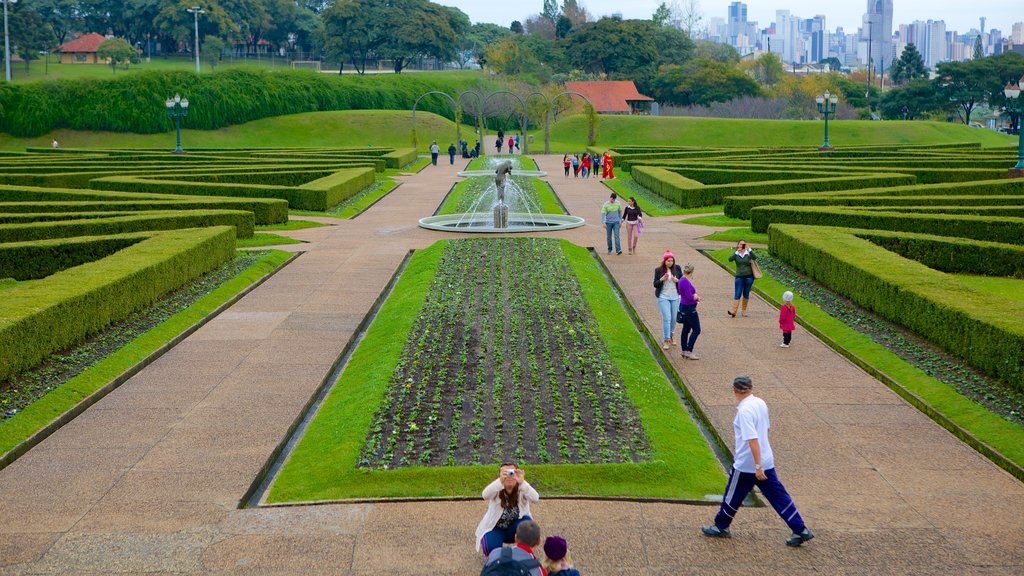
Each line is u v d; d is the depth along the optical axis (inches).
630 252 1207.6
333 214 1636.3
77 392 640.4
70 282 802.8
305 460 538.9
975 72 5295.3
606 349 731.4
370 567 405.7
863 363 714.8
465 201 1808.6
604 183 2272.4
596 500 475.2
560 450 528.1
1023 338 617.0
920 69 7583.7
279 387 673.0
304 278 1071.0
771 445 553.9
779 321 786.2
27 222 1243.2
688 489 489.7
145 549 424.8
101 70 5344.5
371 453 528.4
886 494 482.3
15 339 649.6
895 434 571.2
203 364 731.4
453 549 420.5
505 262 1090.1
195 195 1689.2
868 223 1229.1
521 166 2787.9
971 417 581.3
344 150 3075.8
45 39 5162.4
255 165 2263.8
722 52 7608.3
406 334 774.5
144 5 5871.1
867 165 2159.2
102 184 1729.8
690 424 595.5
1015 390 625.6
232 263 1125.7
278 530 443.2
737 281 871.7
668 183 1807.3
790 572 401.1
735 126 4220.0
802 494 484.4
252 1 6235.2
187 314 867.4
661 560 412.5
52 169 2210.9
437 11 5905.5
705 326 845.8
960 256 1056.8
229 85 4254.4
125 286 839.7
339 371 737.6
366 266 1141.1
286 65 6451.8
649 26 6156.5
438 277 1008.9
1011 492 482.6
